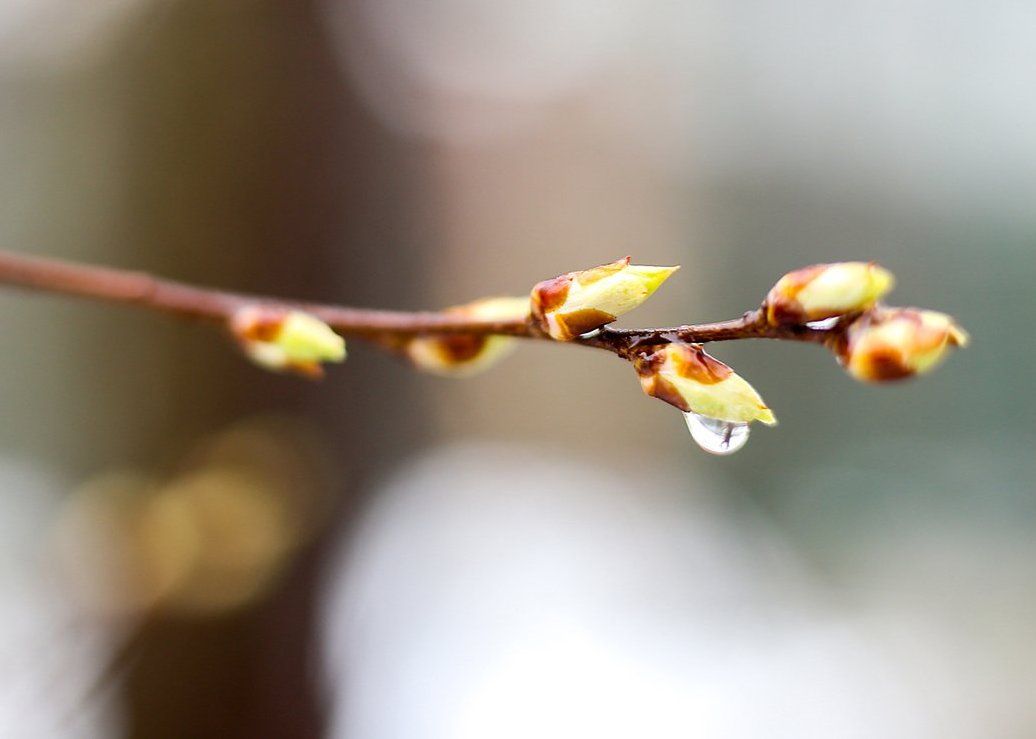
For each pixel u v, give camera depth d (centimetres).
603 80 81
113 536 33
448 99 51
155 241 38
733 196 84
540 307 19
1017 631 62
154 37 39
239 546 34
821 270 18
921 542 72
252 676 34
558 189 78
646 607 58
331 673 38
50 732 28
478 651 50
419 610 49
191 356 37
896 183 82
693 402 18
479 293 72
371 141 40
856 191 83
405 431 44
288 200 38
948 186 81
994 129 78
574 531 64
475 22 57
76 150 50
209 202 37
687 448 82
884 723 54
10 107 53
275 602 35
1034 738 53
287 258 38
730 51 81
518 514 63
